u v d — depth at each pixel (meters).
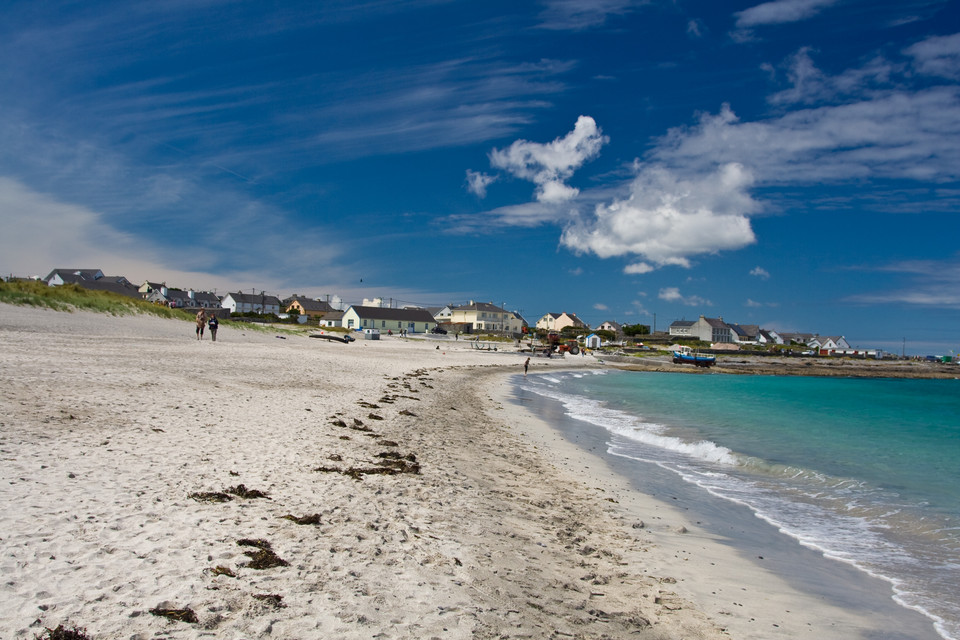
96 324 34.31
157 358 22.16
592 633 5.27
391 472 9.98
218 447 9.86
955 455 19.08
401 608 5.00
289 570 5.38
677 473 14.09
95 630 3.95
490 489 10.33
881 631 6.26
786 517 10.77
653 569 7.43
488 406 24.81
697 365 85.38
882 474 15.45
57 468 7.50
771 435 21.70
